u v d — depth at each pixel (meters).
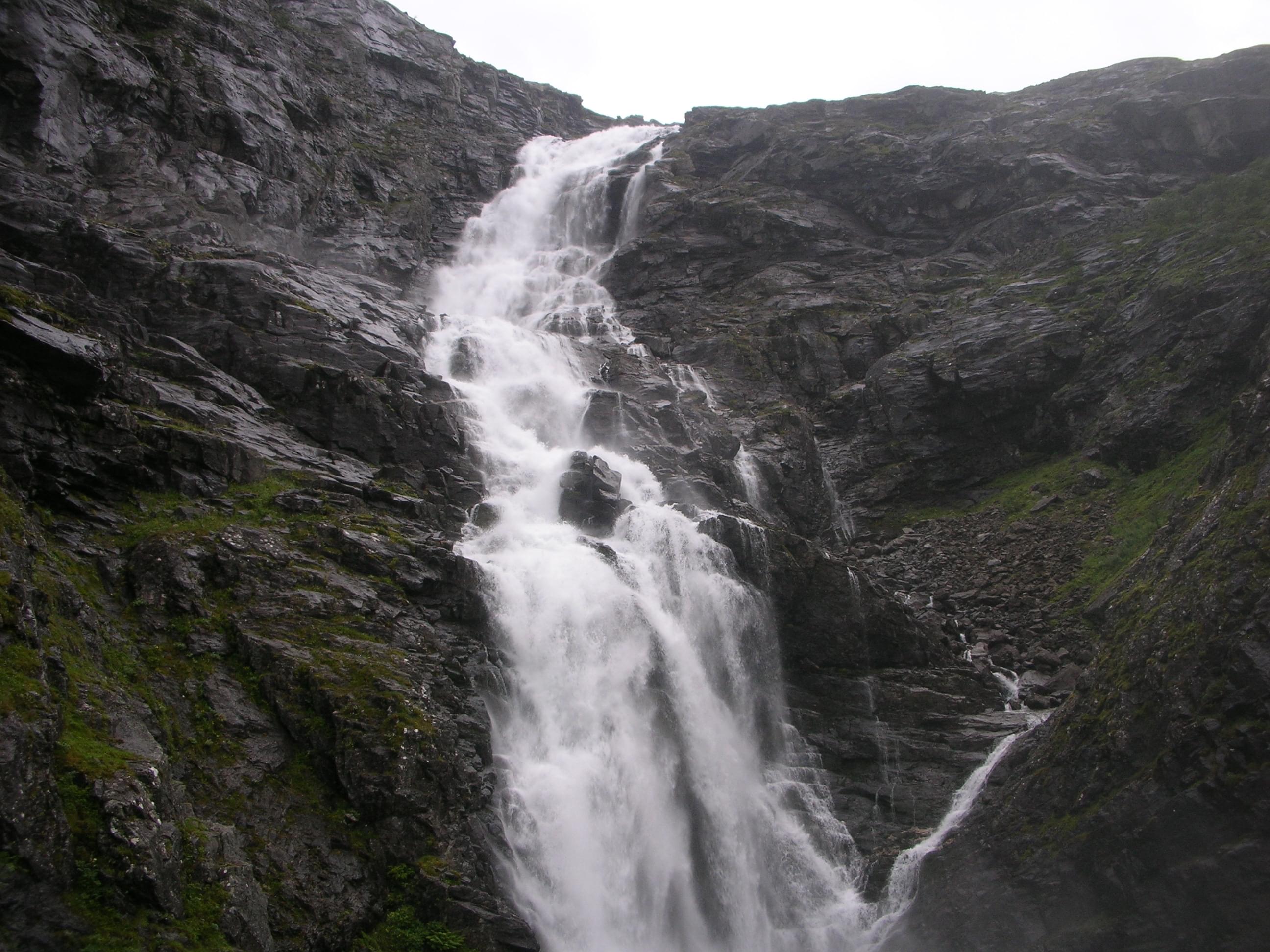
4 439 18.61
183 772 16.31
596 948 19.98
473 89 67.00
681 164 56.25
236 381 26.31
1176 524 26.09
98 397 20.86
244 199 38.75
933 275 44.78
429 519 25.06
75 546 18.64
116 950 12.66
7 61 32.88
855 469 38.28
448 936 16.48
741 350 41.81
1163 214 40.16
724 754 24.70
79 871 12.95
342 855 16.67
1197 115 43.25
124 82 36.47
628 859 21.48
